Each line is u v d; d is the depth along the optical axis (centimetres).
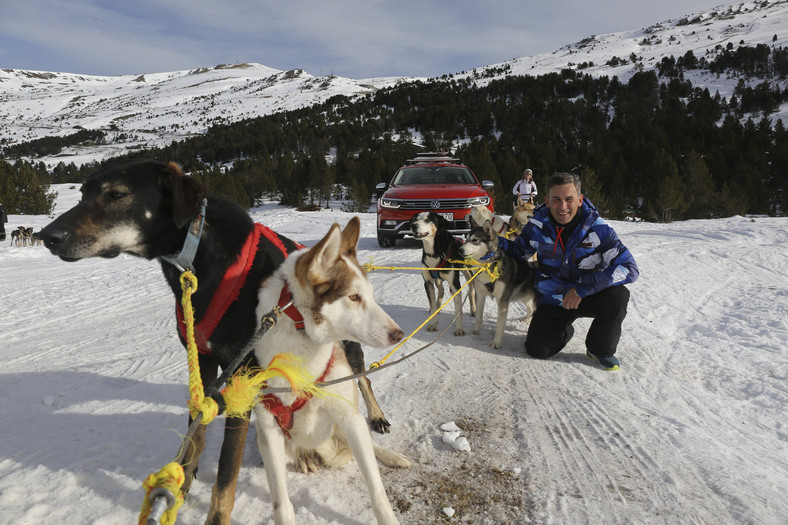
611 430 324
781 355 457
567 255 455
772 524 229
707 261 909
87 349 500
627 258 431
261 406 214
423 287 761
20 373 422
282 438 220
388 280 806
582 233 448
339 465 274
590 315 453
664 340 517
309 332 217
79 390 384
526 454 295
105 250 218
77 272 980
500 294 498
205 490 254
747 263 893
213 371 263
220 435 309
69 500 240
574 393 387
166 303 712
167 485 137
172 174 218
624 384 405
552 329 462
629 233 1353
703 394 389
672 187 4288
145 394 377
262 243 251
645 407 362
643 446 303
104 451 288
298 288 214
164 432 316
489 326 583
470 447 302
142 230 223
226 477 215
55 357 473
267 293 224
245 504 242
